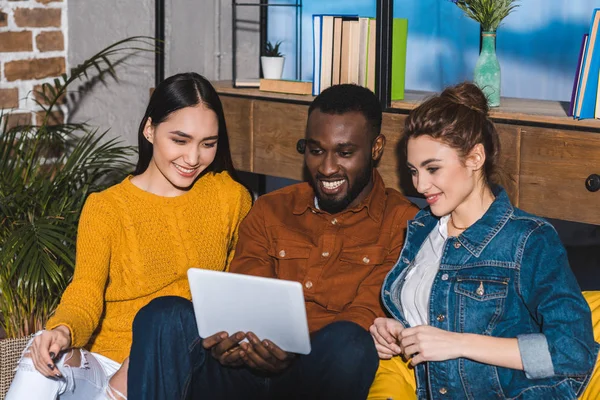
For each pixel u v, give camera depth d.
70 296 1.84
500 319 1.60
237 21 3.22
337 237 1.94
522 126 2.08
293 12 3.21
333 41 2.48
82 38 3.34
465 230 1.66
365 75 2.45
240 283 1.55
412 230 1.79
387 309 1.83
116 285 1.97
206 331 1.65
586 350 1.50
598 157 1.96
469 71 2.86
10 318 2.49
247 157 2.68
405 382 1.71
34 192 2.54
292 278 1.96
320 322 1.91
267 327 1.59
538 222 1.60
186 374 1.71
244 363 1.71
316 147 1.92
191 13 3.11
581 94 2.01
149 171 2.01
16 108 3.25
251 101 2.64
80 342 1.79
